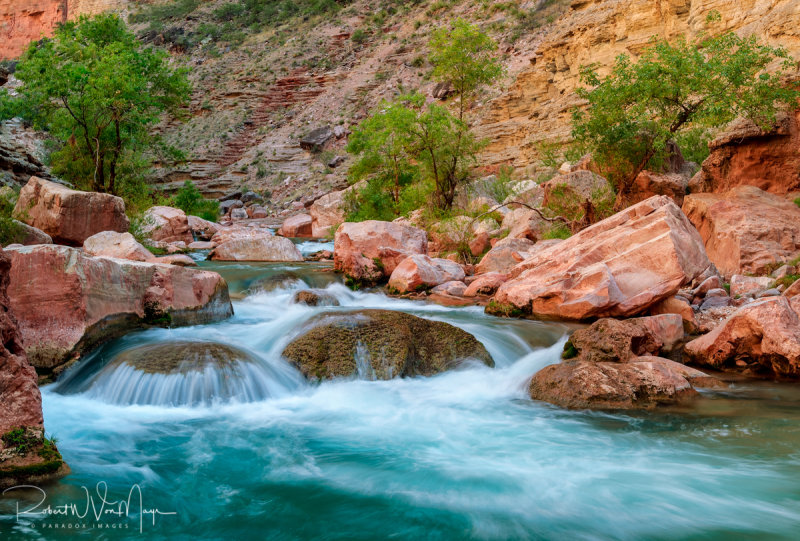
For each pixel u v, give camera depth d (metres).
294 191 49.94
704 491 5.29
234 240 18.64
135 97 24.50
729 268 14.22
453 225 18.17
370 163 31.30
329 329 9.00
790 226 14.26
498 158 42.16
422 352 9.12
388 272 14.88
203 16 94.62
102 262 8.65
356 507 5.05
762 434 6.60
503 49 58.97
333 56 74.12
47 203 15.91
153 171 52.34
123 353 7.98
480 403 7.82
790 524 4.73
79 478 5.41
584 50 42.28
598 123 19.22
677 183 18.92
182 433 6.67
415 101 24.69
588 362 8.17
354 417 7.29
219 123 64.62
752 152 17.41
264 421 7.12
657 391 7.65
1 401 5.11
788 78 17.55
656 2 38.41
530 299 11.30
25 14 102.31
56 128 27.31
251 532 4.66
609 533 4.63
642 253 10.68
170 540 4.51
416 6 80.12
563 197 19.16
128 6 102.88
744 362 8.99
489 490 5.35
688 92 18.02
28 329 7.81
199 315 10.34
